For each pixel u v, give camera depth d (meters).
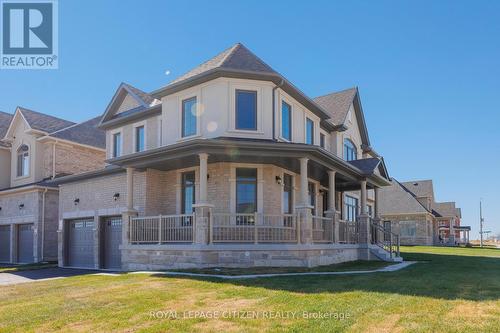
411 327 6.09
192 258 13.60
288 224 16.23
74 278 12.70
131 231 15.80
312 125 19.27
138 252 15.30
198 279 10.87
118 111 21.44
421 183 51.38
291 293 8.68
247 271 12.45
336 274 11.82
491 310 7.09
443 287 9.36
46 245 22.72
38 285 11.18
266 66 16.86
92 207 19.11
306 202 14.08
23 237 23.75
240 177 15.66
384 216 44.97
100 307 7.76
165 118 17.36
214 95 15.97
